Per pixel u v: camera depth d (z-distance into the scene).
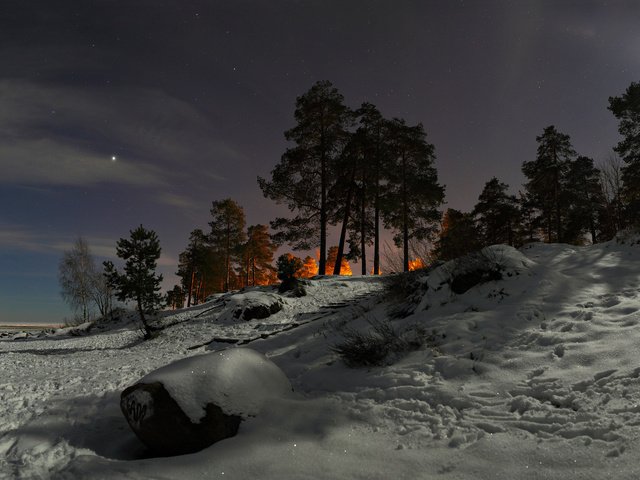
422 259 10.70
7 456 4.41
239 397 4.56
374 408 4.55
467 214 34.25
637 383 3.94
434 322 7.23
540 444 3.33
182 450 4.28
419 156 32.06
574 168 33.91
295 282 21.61
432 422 4.10
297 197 29.47
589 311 6.22
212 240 46.75
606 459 2.96
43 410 6.00
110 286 18.31
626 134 25.31
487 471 3.09
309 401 4.98
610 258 9.78
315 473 3.39
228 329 16.34
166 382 4.46
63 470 3.91
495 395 4.45
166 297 18.72
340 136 30.48
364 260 32.72
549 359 5.00
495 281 8.01
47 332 28.09
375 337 7.05
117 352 14.80
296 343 10.32
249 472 3.51
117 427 5.25
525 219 37.00
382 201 30.89
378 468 3.36
